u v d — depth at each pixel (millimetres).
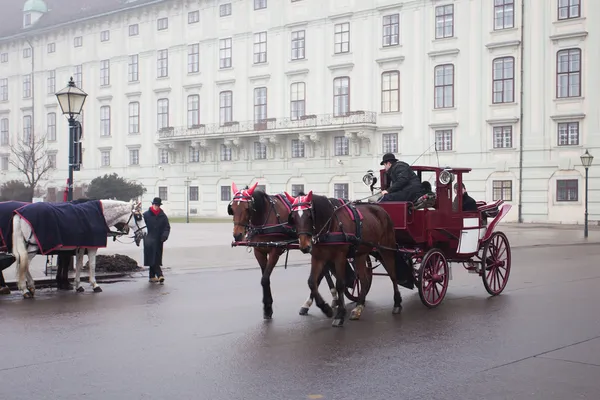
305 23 51156
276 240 9945
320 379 6621
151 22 60156
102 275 15664
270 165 53594
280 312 10586
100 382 6520
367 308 11102
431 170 11766
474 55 44250
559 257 20969
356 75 48812
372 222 10094
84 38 64812
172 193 59625
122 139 62500
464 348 7996
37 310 10898
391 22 47375
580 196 40812
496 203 13375
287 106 52344
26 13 71750
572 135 41250
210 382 6512
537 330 9062
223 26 55844
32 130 63031
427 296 11078
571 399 5980
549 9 41750
